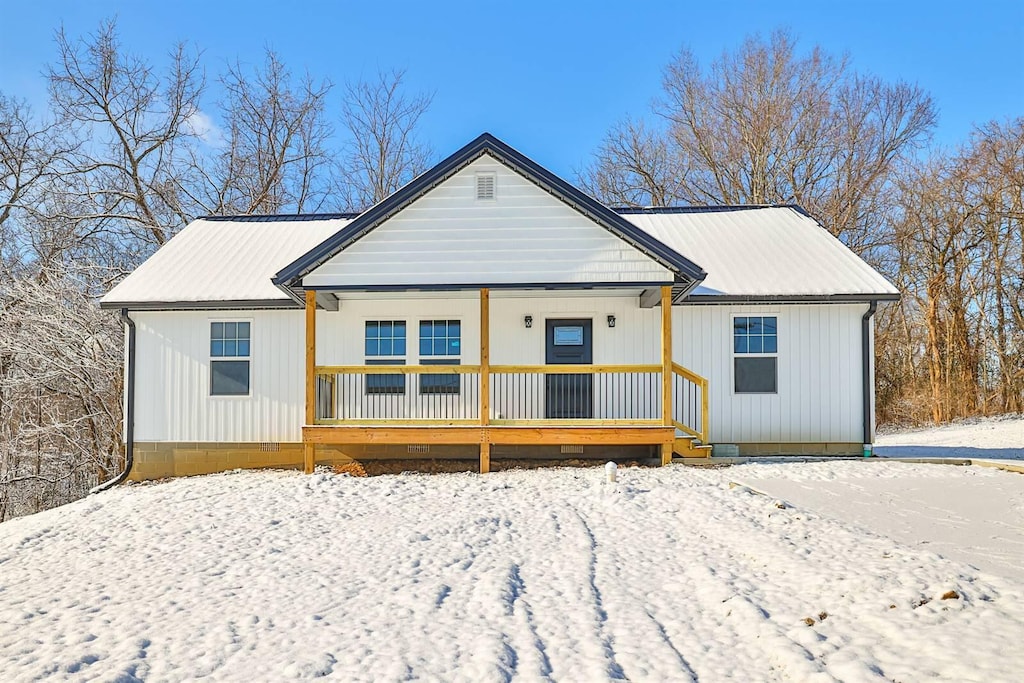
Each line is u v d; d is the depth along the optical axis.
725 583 5.61
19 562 7.41
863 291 12.07
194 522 8.59
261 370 12.70
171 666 4.37
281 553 7.15
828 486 9.55
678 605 5.30
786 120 29.53
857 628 4.55
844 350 12.47
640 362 12.66
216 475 12.17
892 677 3.82
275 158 29.80
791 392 12.46
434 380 12.68
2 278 20.81
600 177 32.88
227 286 12.79
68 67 24.20
